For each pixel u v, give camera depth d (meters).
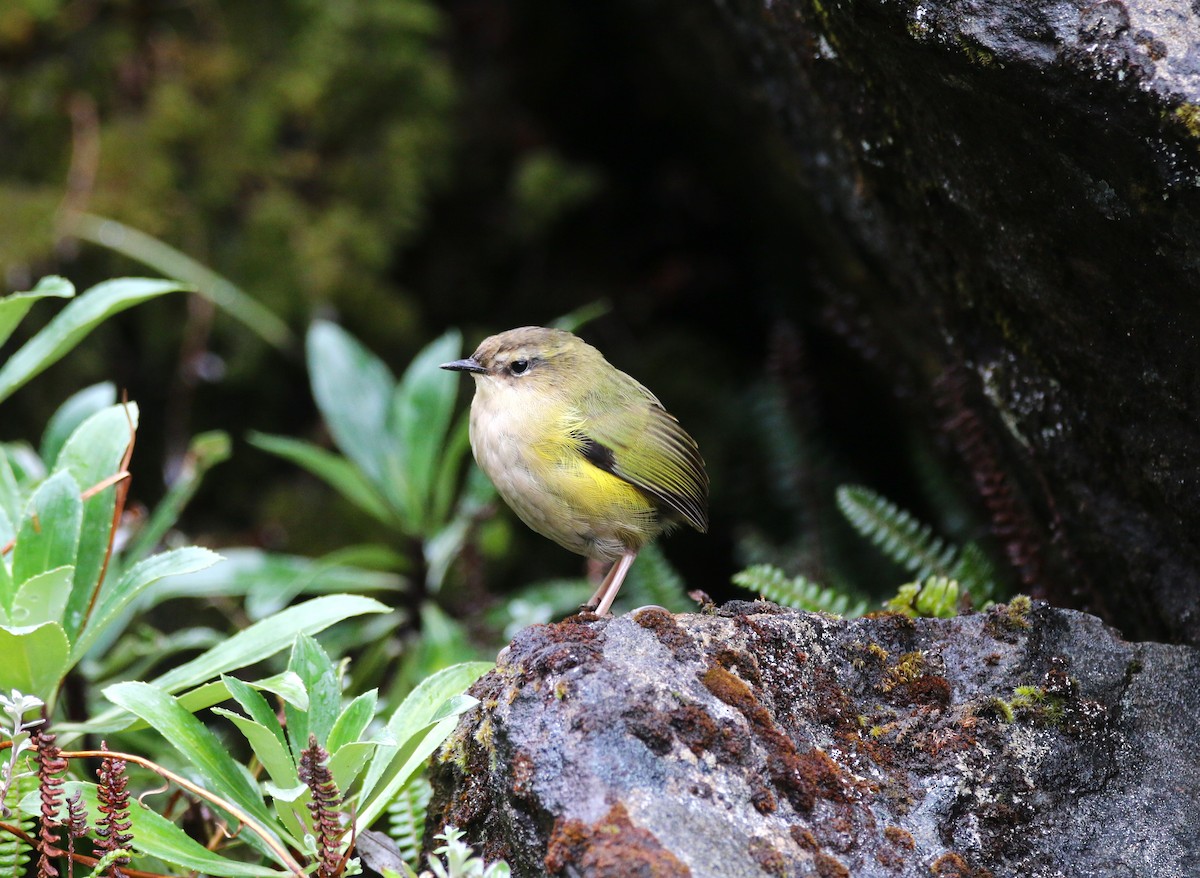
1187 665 6.64
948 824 5.95
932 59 6.08
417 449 10.93
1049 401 7.60
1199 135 5.21
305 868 6.50
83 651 7.12
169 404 14.36
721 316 16.88
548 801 5.40
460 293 16.45
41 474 9.27
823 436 14.81
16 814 6.38
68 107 13.70
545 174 16.11
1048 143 5.91
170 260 13.28
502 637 10.88
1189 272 5.76
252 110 14.35
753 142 12.13
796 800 5.65
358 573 10.84
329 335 11.26
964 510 11.18
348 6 14.82
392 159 15.01
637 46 14.34
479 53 16.31
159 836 6.11
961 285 7.88
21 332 13.37
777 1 7.89
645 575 10.40
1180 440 6.62
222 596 12.54
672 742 5.54
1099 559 7.92
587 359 9.07
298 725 6.44
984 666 6.57
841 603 8.90
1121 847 6.04
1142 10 5.46
